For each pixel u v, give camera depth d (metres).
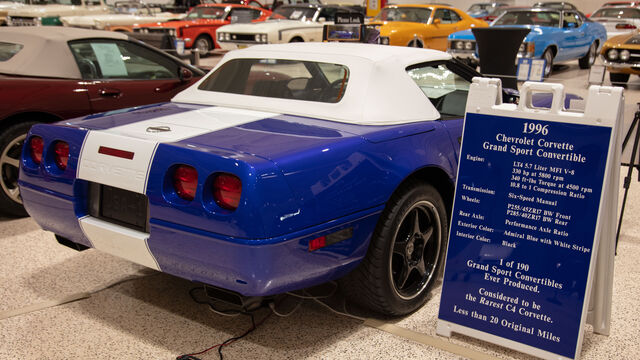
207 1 18.98
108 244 2.50
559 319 2.33
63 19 13.23
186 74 4.93
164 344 2.54
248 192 2.00
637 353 2.51
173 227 2.19
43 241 3.75
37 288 3.07
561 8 10.38
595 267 2.50
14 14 14.16
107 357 2.43
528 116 2.30
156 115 2.84
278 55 3.15
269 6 18.20
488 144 2.41
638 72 5.18
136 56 4.90
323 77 2.90
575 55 10.20
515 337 2.43
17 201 4.09
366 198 2.37
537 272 2.36
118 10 15.30
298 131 2.49
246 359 2.43
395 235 2.58
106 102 4.50
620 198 4.68
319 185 2.19
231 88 3.22
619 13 13.88
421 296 2.85
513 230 2.39
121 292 3.04
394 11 11.91
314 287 3.10
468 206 2.48
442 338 2.62
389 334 2.65
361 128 2.57
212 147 2.20
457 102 3.27
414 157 2.60
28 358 2.41
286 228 2.07
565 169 2.25
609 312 2.59
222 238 2.06
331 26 7.14
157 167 2.21
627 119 3.70
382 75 2.81
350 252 2.37
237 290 2.16
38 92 4.10
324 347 2.53
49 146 2.58
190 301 2.95
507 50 4.95
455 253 2.53
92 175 2.41
